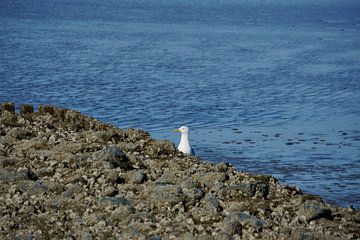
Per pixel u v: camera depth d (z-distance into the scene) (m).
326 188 30.58
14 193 17.81
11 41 94.56
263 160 35.41
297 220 16.61
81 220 16.20
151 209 16.98
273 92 58.06
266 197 18.42
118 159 20.28
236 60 80.81
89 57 78.75
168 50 90.12
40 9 178.88
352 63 81.75
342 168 34.22
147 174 19.62
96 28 123.69
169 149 23.03
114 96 52.84
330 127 44.62
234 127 43.56
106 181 18.89
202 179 19.19
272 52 91.69
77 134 24.38
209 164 21.64
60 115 28.12
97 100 51.03
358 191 30.12
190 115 46.81
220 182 18.78
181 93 55.50
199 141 39.22
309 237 15.27
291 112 49.59
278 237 15.31
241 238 15.26
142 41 102.00
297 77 68.06
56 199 17.33
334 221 17.06
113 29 122.75
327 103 53.72
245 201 17.84
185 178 19.09
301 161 35.34
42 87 55.88
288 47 99.88
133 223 15.88
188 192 17.69
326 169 33.94
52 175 19.50
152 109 48.25
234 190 18.28
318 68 75.69
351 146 39.06
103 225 15.81
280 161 35.28
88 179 18.98
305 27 143.88
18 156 21.19
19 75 61.78
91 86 57.34
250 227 15.80
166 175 19.25
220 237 14.98
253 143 39.03
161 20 152.88
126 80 61.59
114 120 44.69
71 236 15.30
